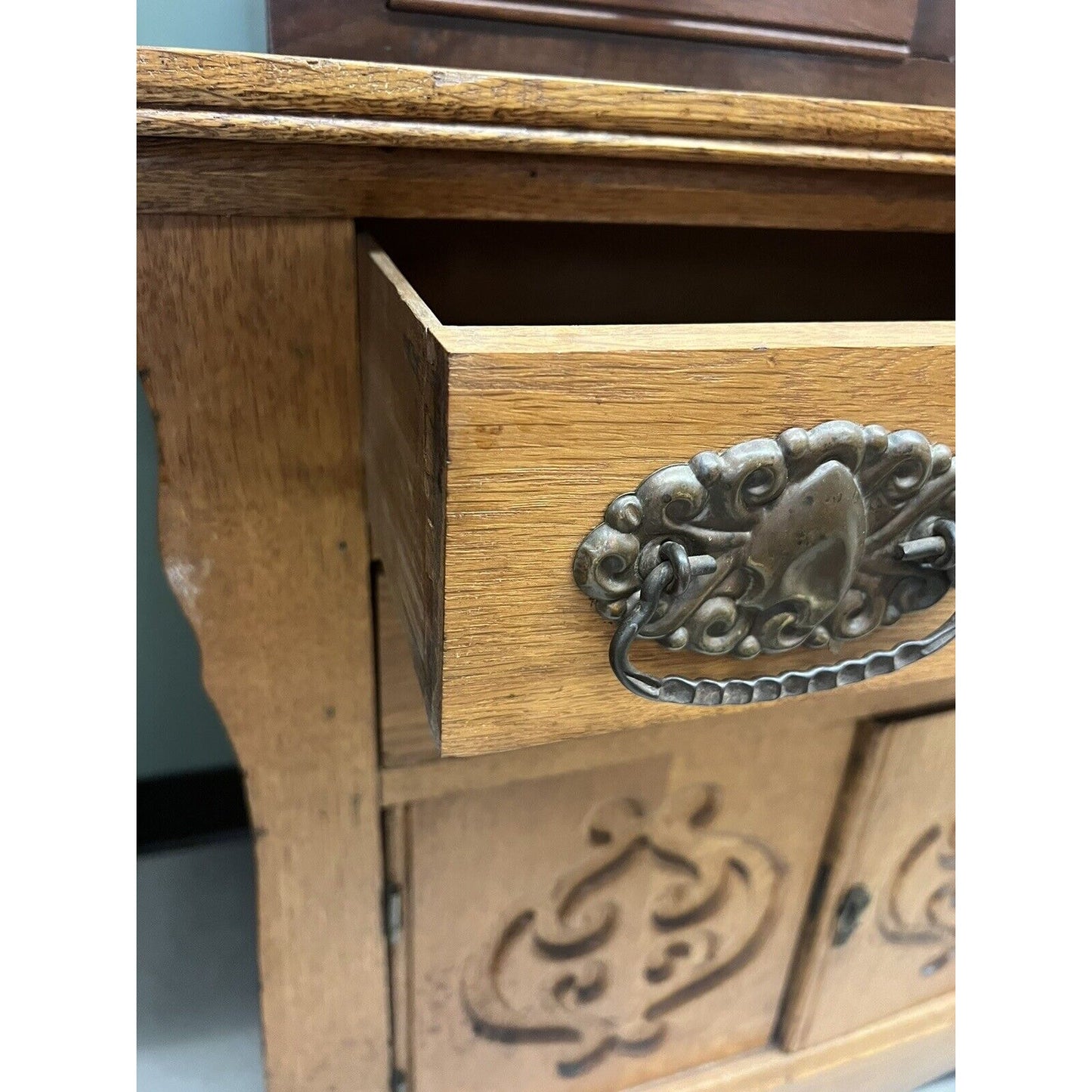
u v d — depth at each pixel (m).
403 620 0.31
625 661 0.26
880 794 0.54
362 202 0.33
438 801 0.46
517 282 0.42
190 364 0.34
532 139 0.31
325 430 0.36
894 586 0.31
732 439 0.25
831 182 0.36
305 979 0.48
